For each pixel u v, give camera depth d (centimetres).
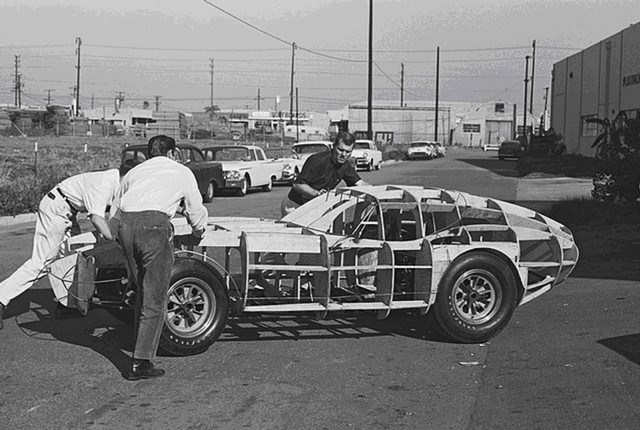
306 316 830
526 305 884
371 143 4147
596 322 787
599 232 1422
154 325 618
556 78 5491
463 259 730
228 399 577
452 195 834
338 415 543
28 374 641
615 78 3928
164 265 618
